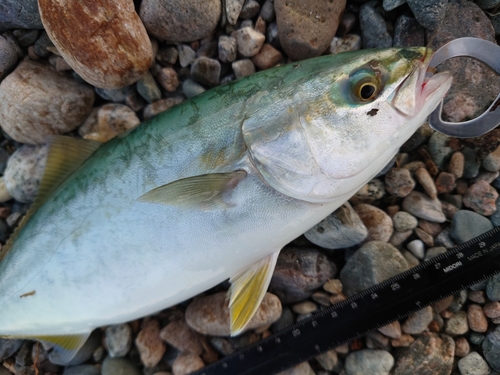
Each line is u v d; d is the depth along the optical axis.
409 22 0.25
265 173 0.20
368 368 0.25
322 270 0.26
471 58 0.24
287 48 0.26
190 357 0.27
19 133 0.28
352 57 0.20
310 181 0.20
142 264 0.22
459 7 0.25
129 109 0.28
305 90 0.20
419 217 0.26
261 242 0.22
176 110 0.22
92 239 0.22
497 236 0.24
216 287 0.28
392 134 0.20
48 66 0.28
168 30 0.26
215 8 0.26
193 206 0.21
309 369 0.26
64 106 0.27
